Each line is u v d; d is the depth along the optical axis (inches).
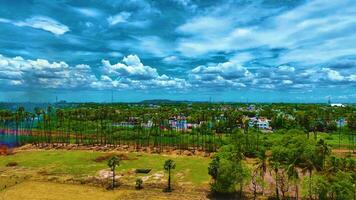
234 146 6378.0
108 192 5201.8
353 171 4554.6
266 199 4798.2
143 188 5359.3
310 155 5147.6
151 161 6899.6
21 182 5684.1
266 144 7421.3
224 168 4847.4
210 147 7819.9
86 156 7367.1
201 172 6053.2
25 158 7283.5
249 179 4879.4
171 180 5679.1
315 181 4293.8
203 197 4936.0
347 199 4101.9
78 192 5191.9
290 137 6628.9
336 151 7396.7
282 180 4680.1
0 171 6353.3
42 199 4835.1
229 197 4921.3
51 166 6619.1
